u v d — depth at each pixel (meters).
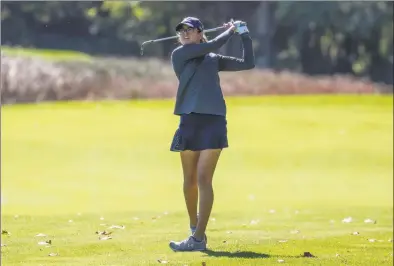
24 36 158.12
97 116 75.19
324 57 177.25
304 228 26.72
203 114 19.95
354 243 23.00
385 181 45.62
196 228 20.73
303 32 173.50
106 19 157.25
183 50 19.95
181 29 20.31
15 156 53.81
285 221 28.86
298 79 116.94
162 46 163.62
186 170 20.78
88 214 31.22
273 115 75.88
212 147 19.95
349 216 30.88
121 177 46.50
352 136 63.59
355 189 42.97
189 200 21.12
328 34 173.75
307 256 20.44
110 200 39.00
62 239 23.45
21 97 98.50
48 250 21.48
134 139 61.47
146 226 26.72
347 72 179.12
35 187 42.75
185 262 19.16
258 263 19.09
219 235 24.52
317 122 71.19
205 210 20.34
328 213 31.95
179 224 27.31
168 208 36.34
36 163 51.12
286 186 43.97
